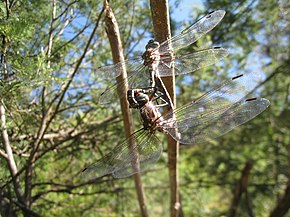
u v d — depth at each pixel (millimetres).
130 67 174
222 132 164
